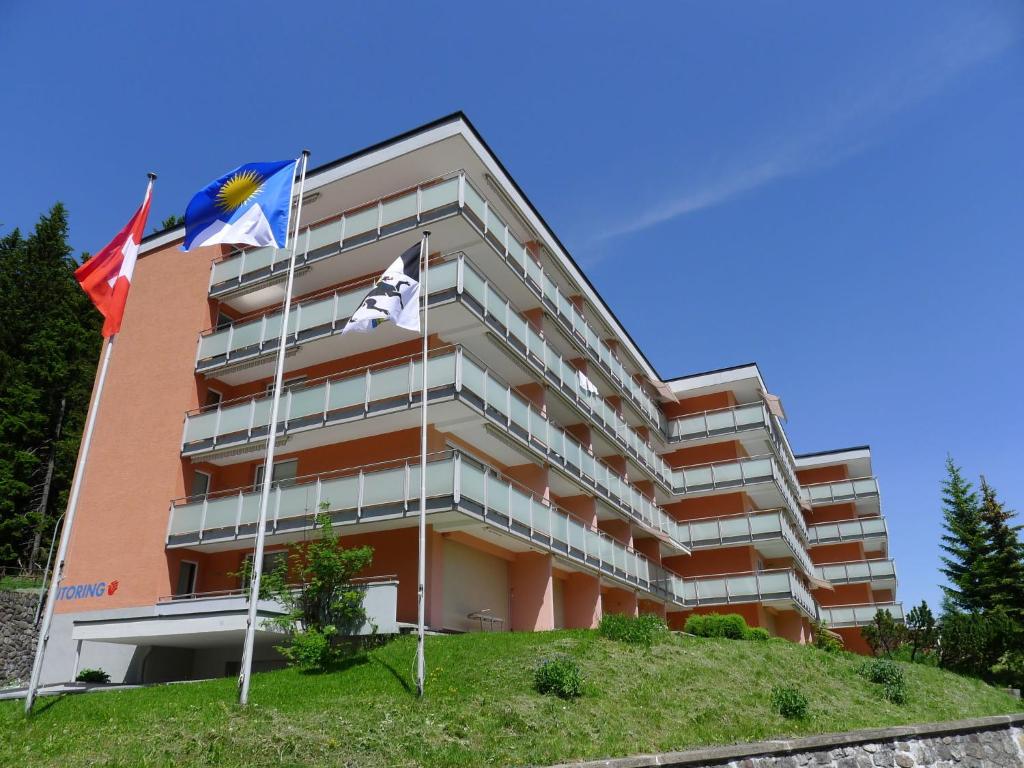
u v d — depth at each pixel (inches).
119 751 414.6
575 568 1075.9
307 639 626.8
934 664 1259.2
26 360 1572.3
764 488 1521.9
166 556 908.0
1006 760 625.3
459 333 927.7
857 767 523.2
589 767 421.7
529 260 1085.8
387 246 948.0
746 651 832.3
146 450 978.1
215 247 1064.2
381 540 851.4
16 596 1079.6
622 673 644.1
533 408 1001.5
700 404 1674.5
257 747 424.8
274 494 860.0
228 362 975.0
